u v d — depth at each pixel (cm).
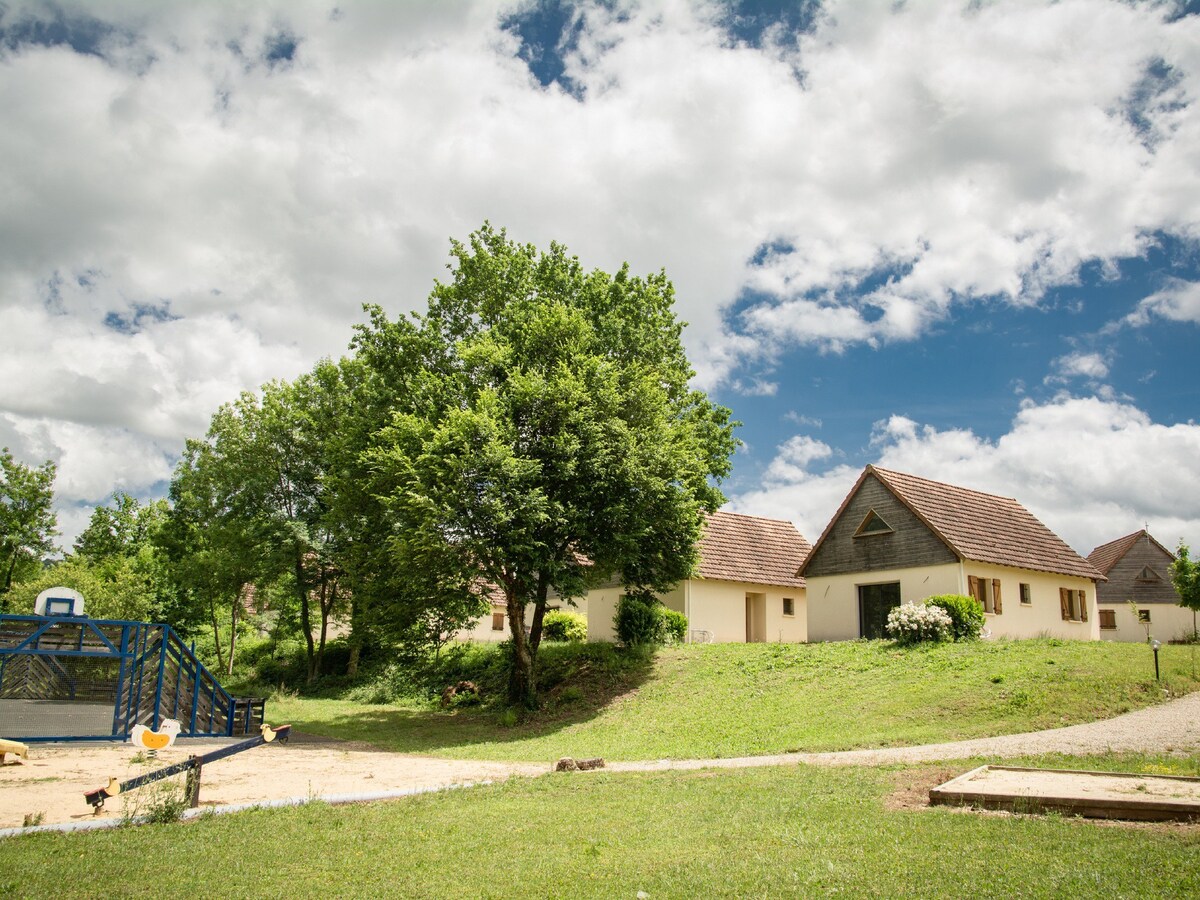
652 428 2664
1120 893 636
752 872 747
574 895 702
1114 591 4738
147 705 2178
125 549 6019
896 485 3275
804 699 2211
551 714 2616
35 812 1070
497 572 2533
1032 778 1097
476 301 3030
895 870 730
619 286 3116
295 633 5050
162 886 728
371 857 841
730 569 3881
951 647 2458
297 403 4253
